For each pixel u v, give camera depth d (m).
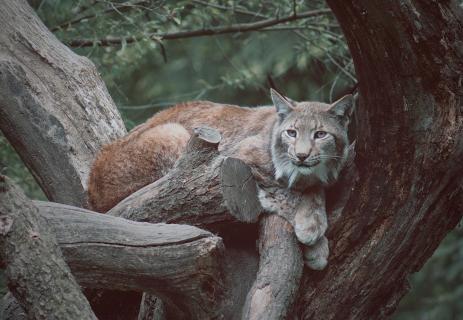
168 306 9.53
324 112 10.16
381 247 9.30
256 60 20.09
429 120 8.64
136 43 14.15
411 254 9.38
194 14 15.34
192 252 8.77
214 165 9.45
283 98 10.31
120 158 11.27
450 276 20.00
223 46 21.72
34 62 11.97
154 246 8.88
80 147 11.66
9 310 9.86
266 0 16.20
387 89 8.53
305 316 9.64
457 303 20.05
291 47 19.27
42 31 12.41
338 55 15.65
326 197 10.19
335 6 8.16
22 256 7.91
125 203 9.93
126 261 8.93
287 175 9.98
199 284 8.86
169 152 11.16
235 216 9.49
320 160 9.88
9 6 12.30
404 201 9.05
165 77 23.09
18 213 7.98
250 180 9.78
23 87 11.45
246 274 9.87
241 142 10.66
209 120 11.43
